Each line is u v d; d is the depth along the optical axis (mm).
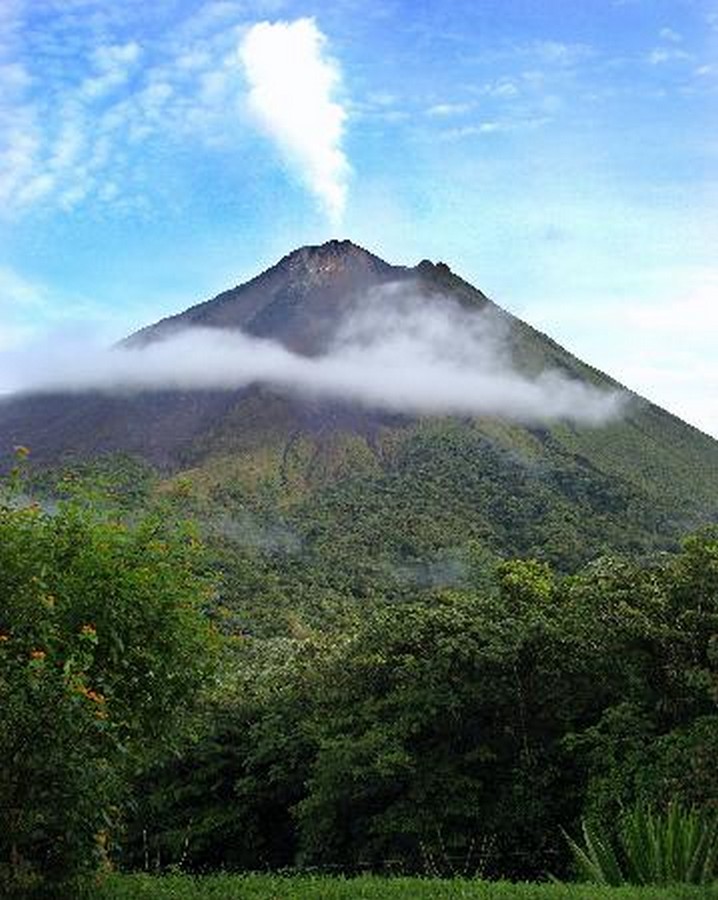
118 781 7523
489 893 8648
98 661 9891
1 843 6746
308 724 25531
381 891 8750
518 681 21000
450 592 27297
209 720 26844
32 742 6789
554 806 20391
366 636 24922
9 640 8219
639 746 17266
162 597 10453
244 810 26703
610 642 19219
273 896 8367
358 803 22453
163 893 8297
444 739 21859
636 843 9898
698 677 16359
